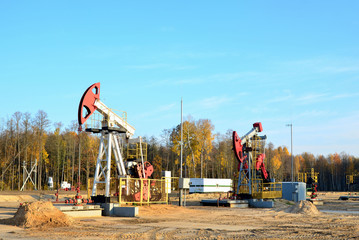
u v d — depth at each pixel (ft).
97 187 107.76
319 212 105.81
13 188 261.65
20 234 56.54
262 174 144.46
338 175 509.76
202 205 133.80
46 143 310.65
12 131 257.14
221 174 342.03
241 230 64.95
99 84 93.40
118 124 100.01
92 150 282.36
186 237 56.13
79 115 88.63
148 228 66.54
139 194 100.58
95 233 58.75
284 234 60.03
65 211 80.43
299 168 499.92
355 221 82.33
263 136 146.10
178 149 266.98
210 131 274.57
